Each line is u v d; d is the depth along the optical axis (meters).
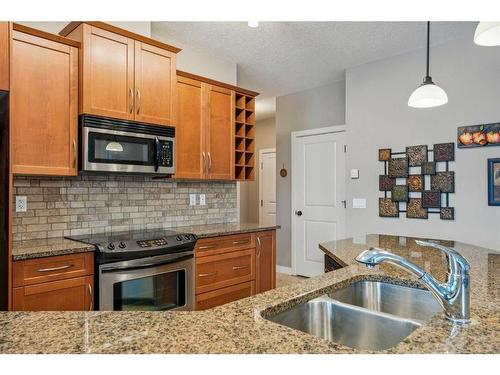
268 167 7.06
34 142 2.27
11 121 2.15
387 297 1.45
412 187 3.64
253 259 3.39
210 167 3.44
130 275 2.40
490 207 3.17
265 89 5.05
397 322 1.10
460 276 0.92
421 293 1.36
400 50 3.66
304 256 5.05
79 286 2.21
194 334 0.85
